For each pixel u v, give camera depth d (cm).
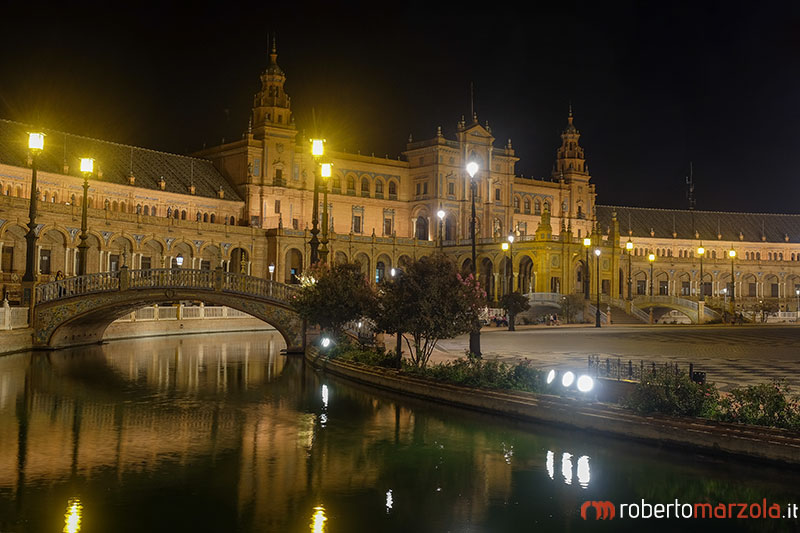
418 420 2231
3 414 2312
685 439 1833
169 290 4297
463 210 12494
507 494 1529
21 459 1764
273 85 11275
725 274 14400
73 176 8862
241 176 10981
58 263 8262
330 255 10606
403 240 11462
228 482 1591
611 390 2094
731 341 5000
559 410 2120
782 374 2933
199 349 4650
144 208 9700
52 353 4200
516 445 1920
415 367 2820
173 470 1678
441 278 2816
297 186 11375
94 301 4372
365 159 12262
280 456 1811
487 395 2364
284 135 11156
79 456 1795
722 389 2464
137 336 5694
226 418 2269
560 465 1727
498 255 10619
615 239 10794
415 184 12681
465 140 12619
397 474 1659
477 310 2834
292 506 1443
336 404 2516
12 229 7781
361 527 1337
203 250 9775
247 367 3619
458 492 1540
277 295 4347
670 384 1988
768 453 1698
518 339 5016
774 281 14925
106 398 2627
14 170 8300
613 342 4762
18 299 7731
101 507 1422
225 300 4319
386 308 2897
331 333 3769
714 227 15588
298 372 3416
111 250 8769
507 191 13275
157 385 2959
